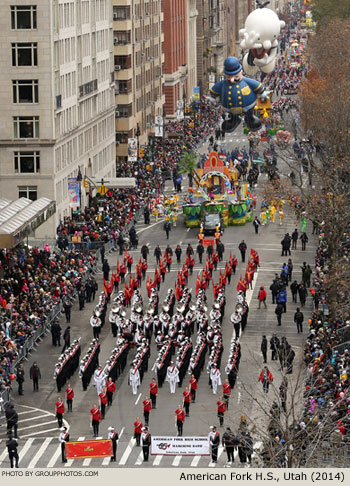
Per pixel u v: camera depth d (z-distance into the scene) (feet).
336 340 435.94
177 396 434.71
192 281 609.01
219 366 447.42
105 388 424.46
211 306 553.64
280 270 624.59
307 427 327.06
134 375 433.48
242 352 481.05
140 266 597.11
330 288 476.95
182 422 388.78
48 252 615.16
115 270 636.89
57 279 559.38
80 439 391.65
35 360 475.72
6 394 420.77
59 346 493.36
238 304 502.38
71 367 451.12
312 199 563.48
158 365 443.32
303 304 552.00
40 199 640.58
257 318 534.78
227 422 403.95
